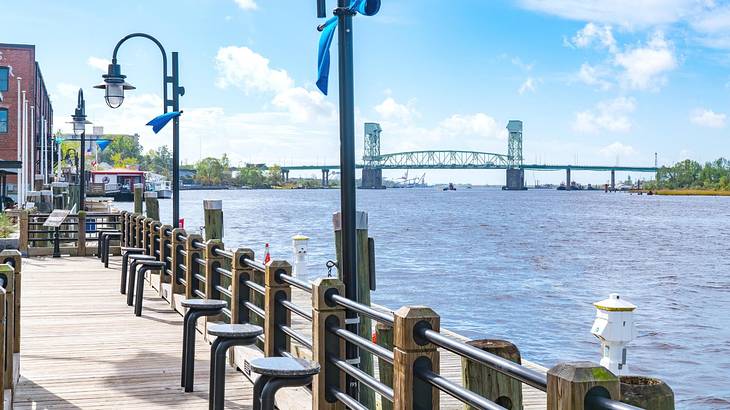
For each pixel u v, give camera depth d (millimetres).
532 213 120312
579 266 39062
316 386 5754
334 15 6227
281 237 52406
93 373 8195
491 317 21781
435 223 82625
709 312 24391
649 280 33719
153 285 15133
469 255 43562
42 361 8750
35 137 62594
